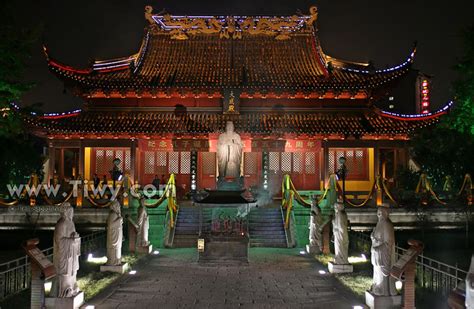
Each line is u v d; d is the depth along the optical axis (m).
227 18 56.97
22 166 39.50
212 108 51.47
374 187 41.84
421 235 35.81
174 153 52.53
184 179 52.34
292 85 49.12
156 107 51.31
